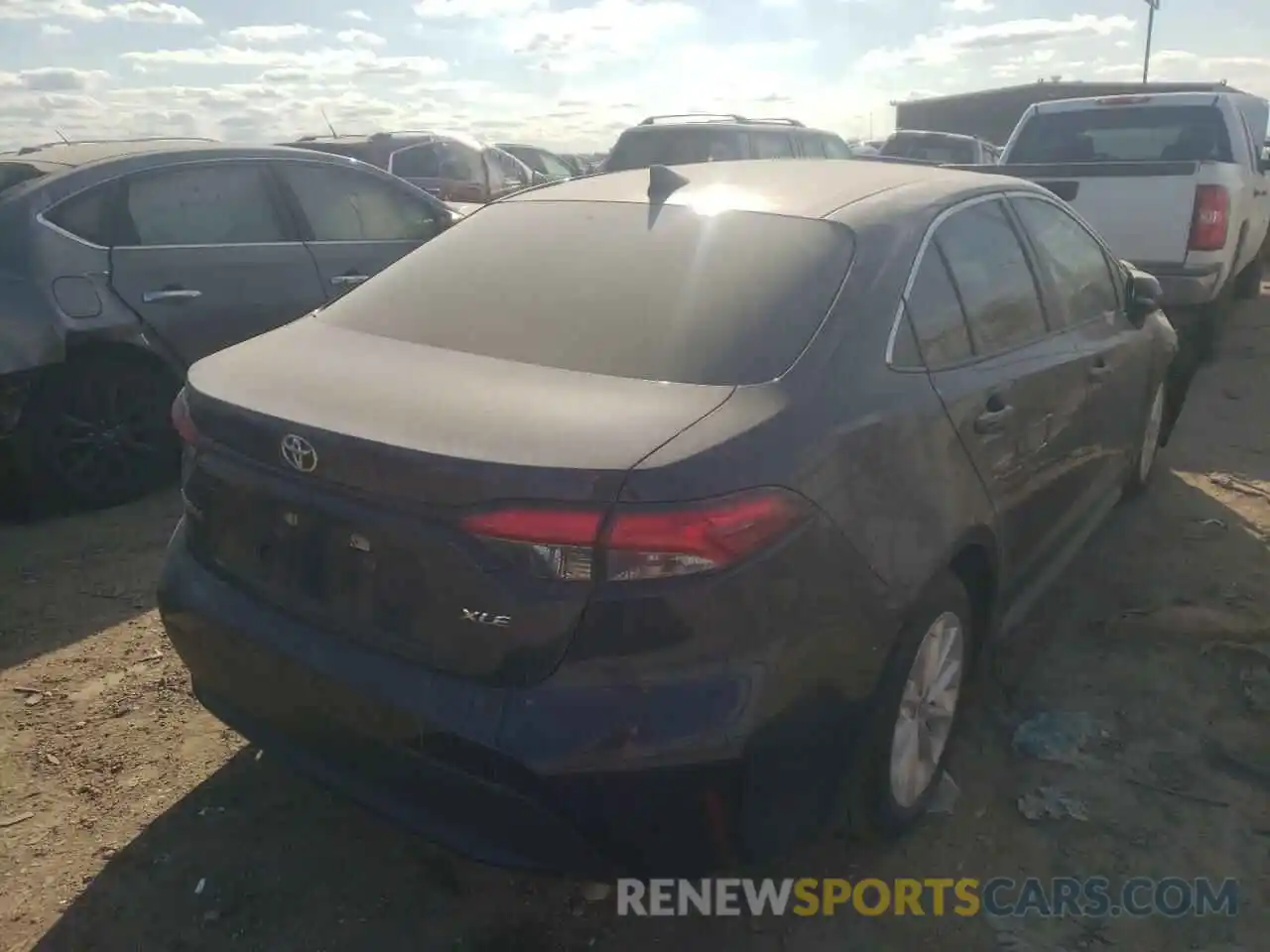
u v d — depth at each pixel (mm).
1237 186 6883
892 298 2658
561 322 2619
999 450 2980
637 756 2053
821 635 2260
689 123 11188
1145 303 4191
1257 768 3146
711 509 2051
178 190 5281
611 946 2535
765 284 2580
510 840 2172
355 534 2238
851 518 2324
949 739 3023
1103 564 4461
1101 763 3172
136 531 4883
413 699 2162
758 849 2240
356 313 2945
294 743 2506
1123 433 4266
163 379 5191
